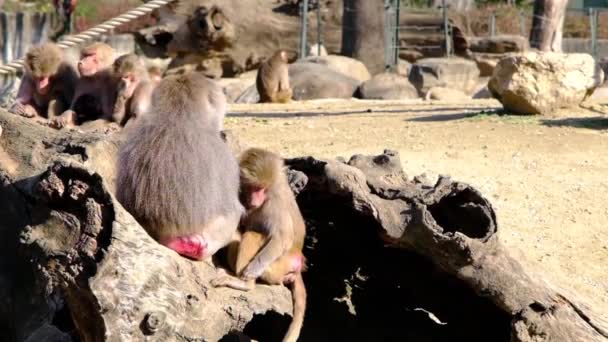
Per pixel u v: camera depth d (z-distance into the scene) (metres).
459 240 6.05
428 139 10.44
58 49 7.96
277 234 6.12
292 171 6.43
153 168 5.82
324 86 17.72
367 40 21.78
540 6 20.83
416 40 24.22
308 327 7.07
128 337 5.57
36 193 5.71
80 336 5.86
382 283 7.05
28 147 6.71
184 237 5.86
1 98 14.30
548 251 7.97
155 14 23.03
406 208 6.25
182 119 5.88
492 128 10.98
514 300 6.02
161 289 5.64
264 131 11.17
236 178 6.00
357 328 7.11
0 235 6.62
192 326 5.74
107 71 7.66
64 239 5.63
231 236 6.05
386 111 13.63
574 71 11.93
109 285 5.52
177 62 22.20
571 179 9.09
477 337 6.75
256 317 6.17
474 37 24.86
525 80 11.77
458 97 17.72
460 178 9.09
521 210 8.55
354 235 6.87
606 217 8.46
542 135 10.53
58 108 7.93
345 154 9.68
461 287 6.66
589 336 5.95
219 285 6.02
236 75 22.73
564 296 6.05
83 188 5.61
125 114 7.54
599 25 28.88
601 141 10.20
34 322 6.48
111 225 5.56
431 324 6.99
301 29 21.94
